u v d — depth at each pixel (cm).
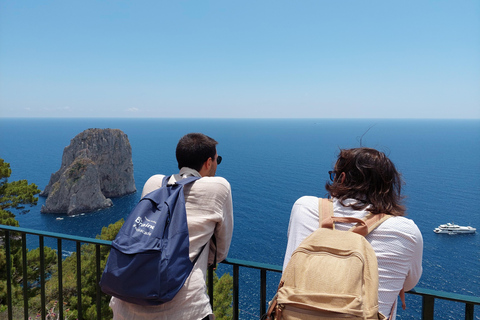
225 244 283
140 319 242
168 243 230
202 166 292
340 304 167
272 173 17450
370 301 171
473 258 6475
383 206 214
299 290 176
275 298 193
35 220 9388
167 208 239
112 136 11900
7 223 1748
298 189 13425
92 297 1330
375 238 205
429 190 13162
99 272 353
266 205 10750
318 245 191
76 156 11456
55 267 1656
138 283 219
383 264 199
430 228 8519
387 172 220
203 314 249
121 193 12244
